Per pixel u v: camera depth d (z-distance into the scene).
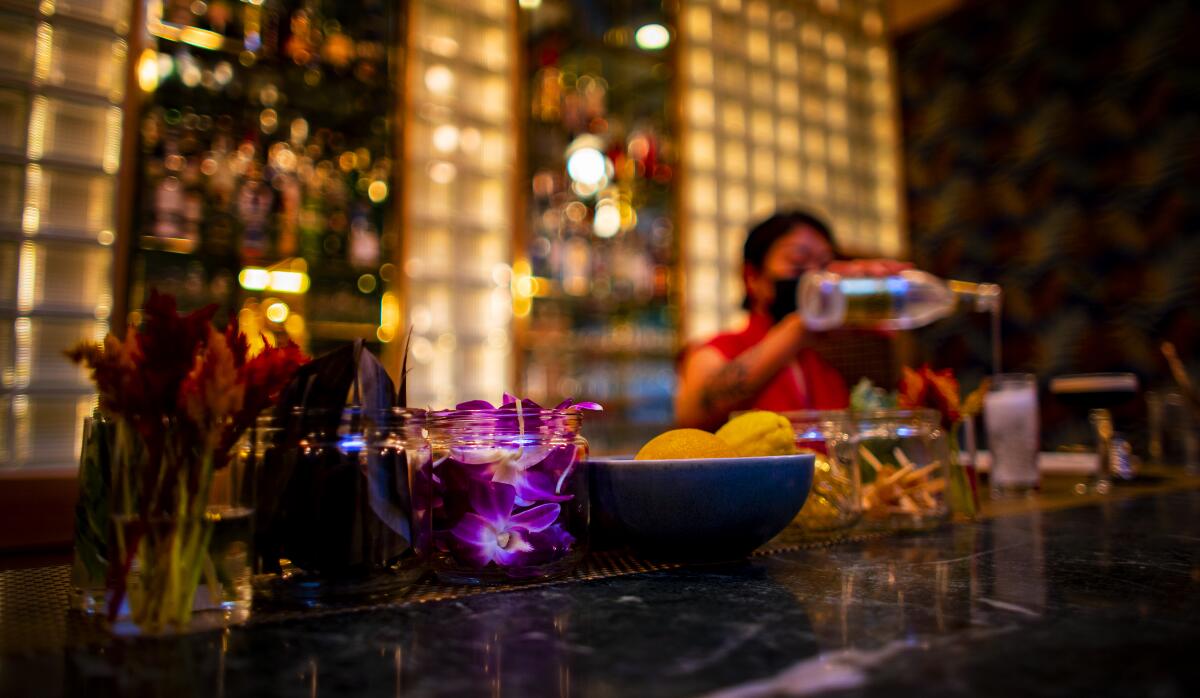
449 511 0.56
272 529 0.49
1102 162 2.79
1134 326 2.66
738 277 2.84
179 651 0.40
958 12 3.25
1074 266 2.85
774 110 3.05
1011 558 0.65
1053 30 2.94
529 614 0.46
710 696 0.31
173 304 0.45
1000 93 3.11
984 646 0.38
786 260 1.73
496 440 0.56
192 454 0.45
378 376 0.53
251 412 0.47
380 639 0.41
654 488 0.61
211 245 1.94
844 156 3.35
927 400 0.95
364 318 2.23
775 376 1.61
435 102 2.29
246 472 0.50
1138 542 0.73
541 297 2.50
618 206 2.71
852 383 2.05
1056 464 1.60
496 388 2.35
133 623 0.43
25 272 1.64
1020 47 3.04
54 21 1.68
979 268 3.14
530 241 2.53
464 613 0.47
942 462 0.88
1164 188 2.61
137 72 1.77
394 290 2.17
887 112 3.47
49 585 0.60
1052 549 0.70
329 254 2.16
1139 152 2.69
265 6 2.03
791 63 3.15
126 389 0.43
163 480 0.44
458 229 2.32
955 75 3.25
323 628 0.44
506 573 0.55
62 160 1.68
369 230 2.21
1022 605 0.47
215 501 0.50
